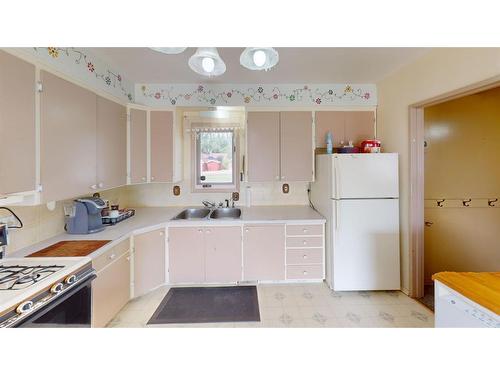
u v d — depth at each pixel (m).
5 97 1.30
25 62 1.42
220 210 3.29
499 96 2.90
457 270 2.95
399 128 2.70
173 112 2.92
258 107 3.04
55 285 1.33
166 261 2.75
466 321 1.15
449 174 2.92
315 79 2.98
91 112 2.06
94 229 2.28
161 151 2.90
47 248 1.82
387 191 2.61
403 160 2.66
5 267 1.47
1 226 1.58
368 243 2.63
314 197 3.26
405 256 2.66
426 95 2.31
